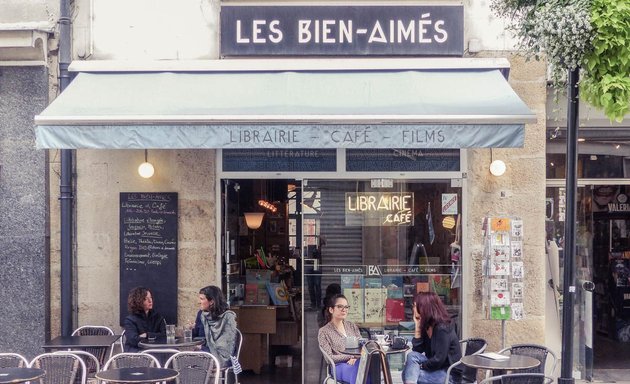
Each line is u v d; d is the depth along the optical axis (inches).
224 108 352.2
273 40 410.3
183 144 344.5
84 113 346.0
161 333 395.9
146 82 385.4
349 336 384.8
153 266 417.1
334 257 428.8
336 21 409.4
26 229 415.8
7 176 417.1
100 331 406.9
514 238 399.9
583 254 471.8
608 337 507.2
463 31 410.6
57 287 419.2
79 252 419.2
